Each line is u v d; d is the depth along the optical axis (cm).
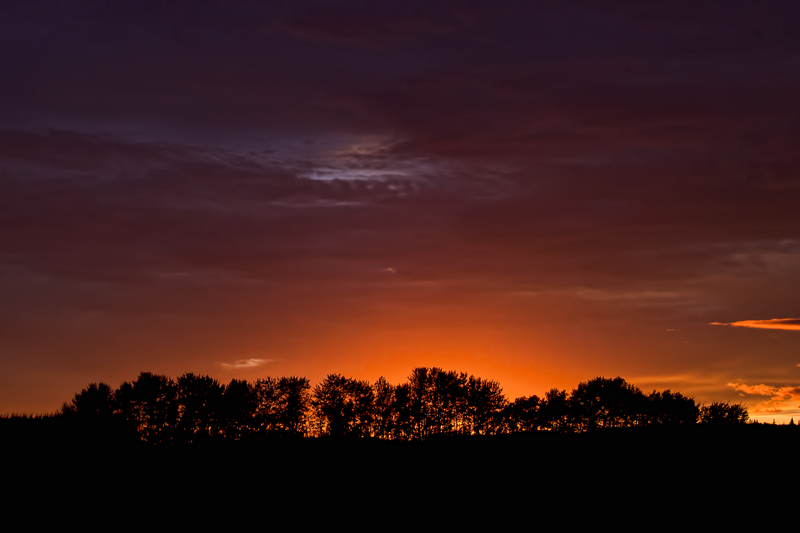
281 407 8631
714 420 8719
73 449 5097
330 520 3638
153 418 7906
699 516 3703
